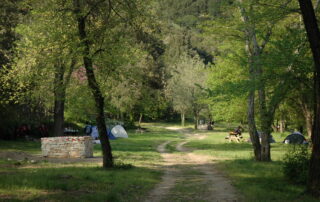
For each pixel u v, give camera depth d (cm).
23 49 2078
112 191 1091
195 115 8050
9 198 903
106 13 1738
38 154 2481
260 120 2147
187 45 11812
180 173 1739
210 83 4125
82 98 1653
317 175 1056
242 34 2331
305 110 2870
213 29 2298
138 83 1800
